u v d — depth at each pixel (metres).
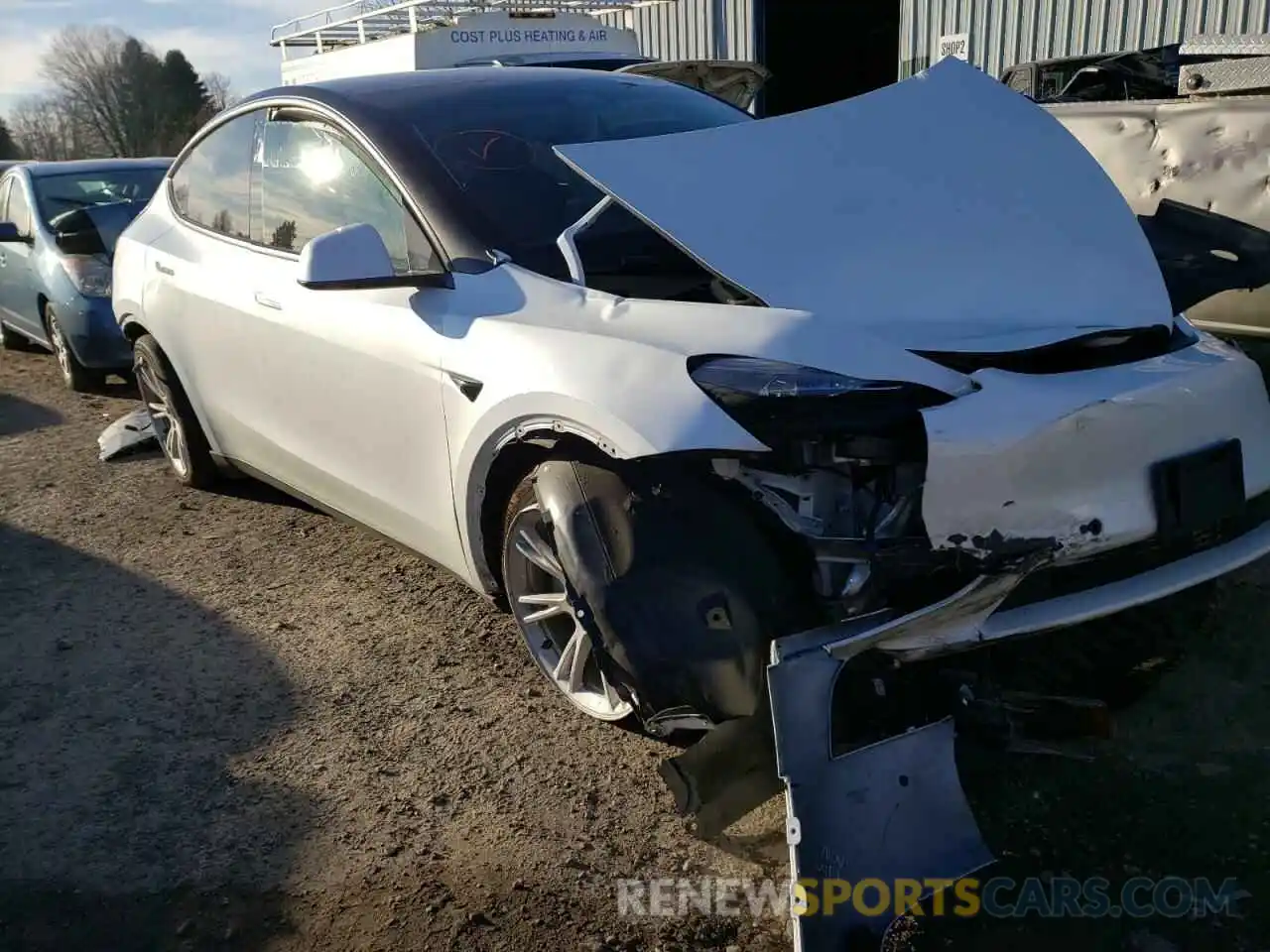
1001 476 2.18
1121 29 9.71
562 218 3.04
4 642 3.65
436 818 2.63
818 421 2.20
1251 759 2.66
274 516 4.70
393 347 3.02
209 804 2.73
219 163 4.19
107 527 4.68
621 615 2.38
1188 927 2.19
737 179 2.78
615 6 12.89
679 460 2.34
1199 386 2.40
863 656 2.23
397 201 3.17
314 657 3.43
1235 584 3.50
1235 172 4.15
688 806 2.22
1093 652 2.81
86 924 2.35
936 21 11.45
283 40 13.31
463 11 10.30
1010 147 3.02
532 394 2.53
